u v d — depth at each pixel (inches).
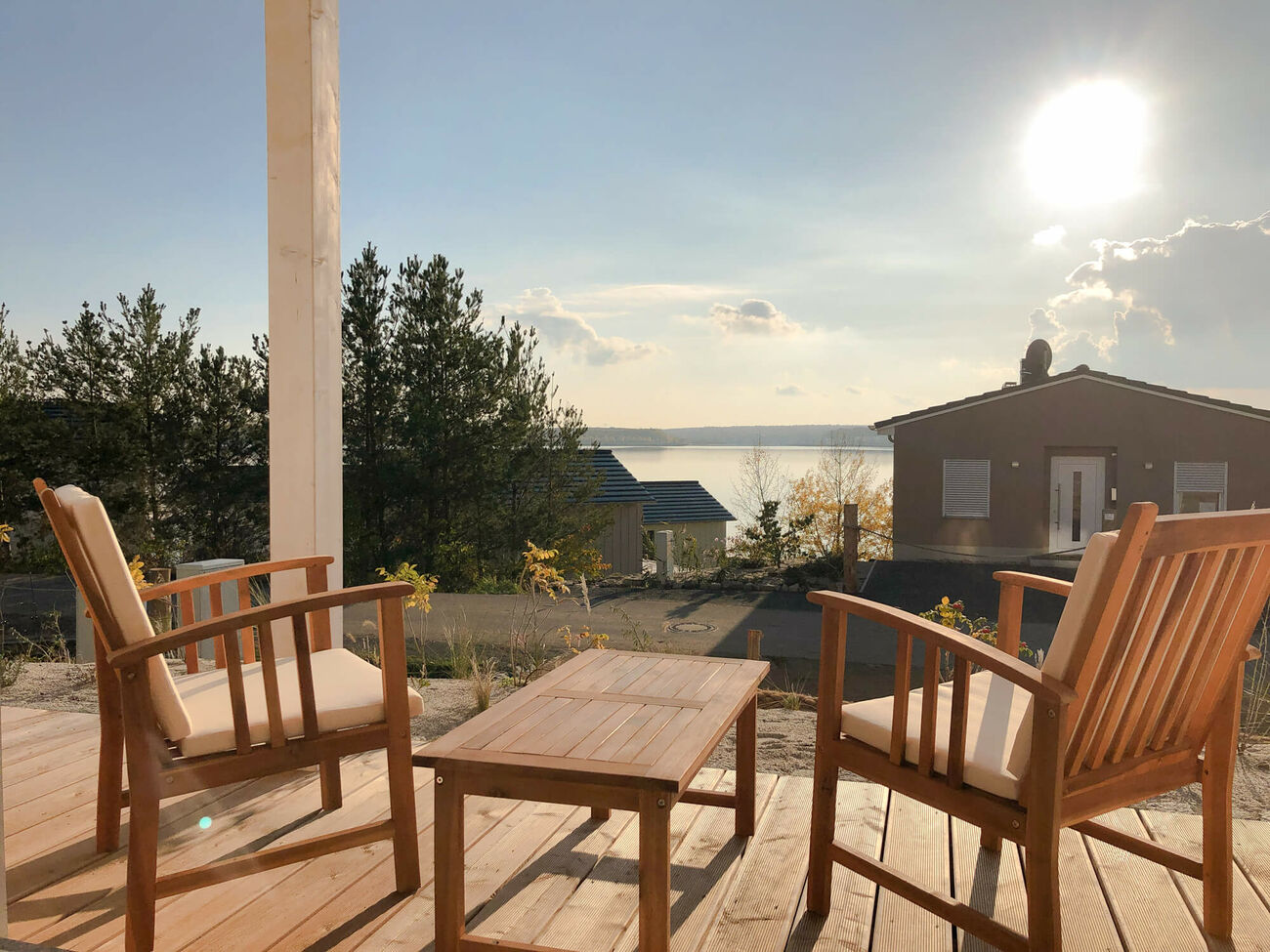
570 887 85.4
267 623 76.3
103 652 93.4
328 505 125.0
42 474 407.8
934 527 419.8
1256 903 81.6
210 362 453.1
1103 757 65.9
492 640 241.1
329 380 125.3
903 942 75.5
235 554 463.8
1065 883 85.8
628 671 93.4
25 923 80.5
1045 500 401.7
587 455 550.3
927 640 67.5
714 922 78.7
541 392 535.8
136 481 436.1
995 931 64.2
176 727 73.9
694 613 317.7
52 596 287.4
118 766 94.7
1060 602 322.7
